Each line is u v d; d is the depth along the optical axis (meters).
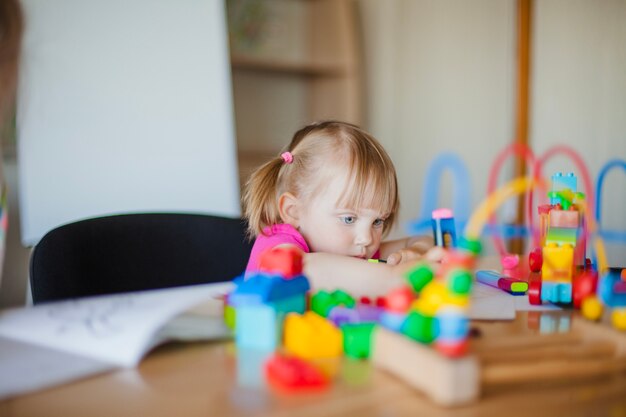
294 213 1.12
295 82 3.05
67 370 0.56
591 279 0.77
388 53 3.08
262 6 2.86
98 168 2.16
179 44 2.30
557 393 0.53
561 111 2.80
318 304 0.72
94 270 1.07
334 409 0.50
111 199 2.18
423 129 3.18
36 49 2.03
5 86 0.73
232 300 0.66
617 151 2.64
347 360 0.61
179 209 2.29
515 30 2.86
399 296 0.60
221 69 2.38
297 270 0.70
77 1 2.13
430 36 3.12
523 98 2.85
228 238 1.23
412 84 3.14
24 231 2.05
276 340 0.65
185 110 2.31
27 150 2.04
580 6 2.73
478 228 0.58
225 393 0.53
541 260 0.93
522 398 0.52
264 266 0.71
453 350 0.52
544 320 0.73
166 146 2.27
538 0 2.83
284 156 1.16
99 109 2.17
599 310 0.67
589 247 1.02
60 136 2.10
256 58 2.76
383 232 1.16
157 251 1.16
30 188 2.05
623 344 0.59
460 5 3.06
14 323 0.66
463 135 3.09
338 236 1.07
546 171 2.79
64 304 0.71
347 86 2.89
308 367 0.56
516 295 0.88
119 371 0.58
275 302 0.65
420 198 3.16
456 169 3.12
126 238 1.13
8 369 0.56
